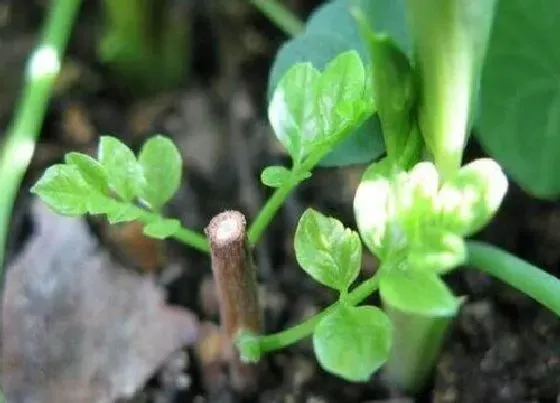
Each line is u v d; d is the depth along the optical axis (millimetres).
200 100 233
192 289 203
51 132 230
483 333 185
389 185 128
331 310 131
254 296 155
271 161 219
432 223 125
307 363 187
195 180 220
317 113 138
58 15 198
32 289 201
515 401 178
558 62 169
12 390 192
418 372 173
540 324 185
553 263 195
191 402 188
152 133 229
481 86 172
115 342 194
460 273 191
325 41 155
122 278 201
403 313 155
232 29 241
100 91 236
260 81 234
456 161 136
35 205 211
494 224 199
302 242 131
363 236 127
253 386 184
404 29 152
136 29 221
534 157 176
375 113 143
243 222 143
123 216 144
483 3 122
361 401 183
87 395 190
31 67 193
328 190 212
